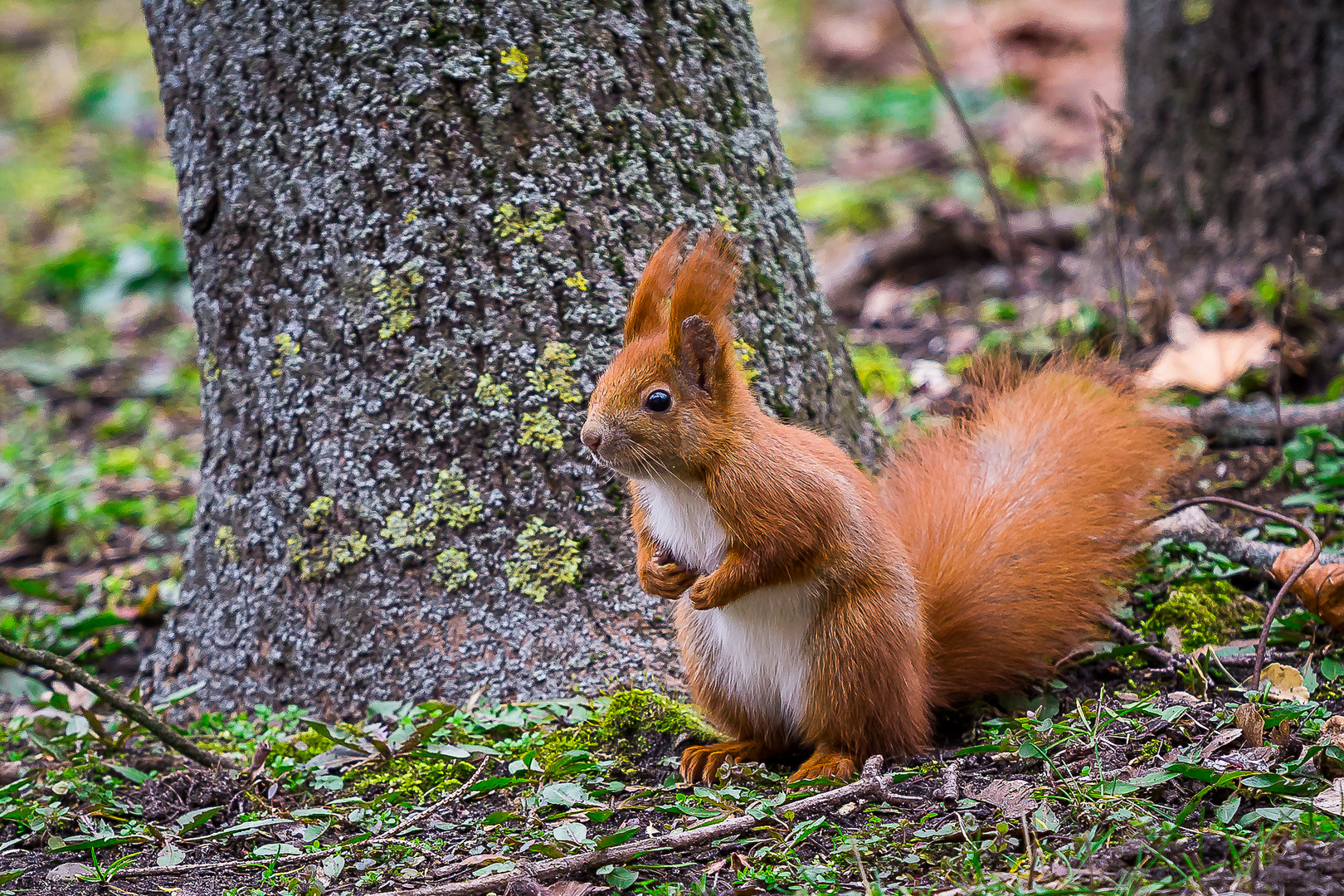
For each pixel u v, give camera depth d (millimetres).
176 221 19516
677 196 7301
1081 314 10852
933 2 26719
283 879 5453
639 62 7207
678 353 5805
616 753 6551
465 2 6973
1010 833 5191
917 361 11625
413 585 7266
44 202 20875
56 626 8922
